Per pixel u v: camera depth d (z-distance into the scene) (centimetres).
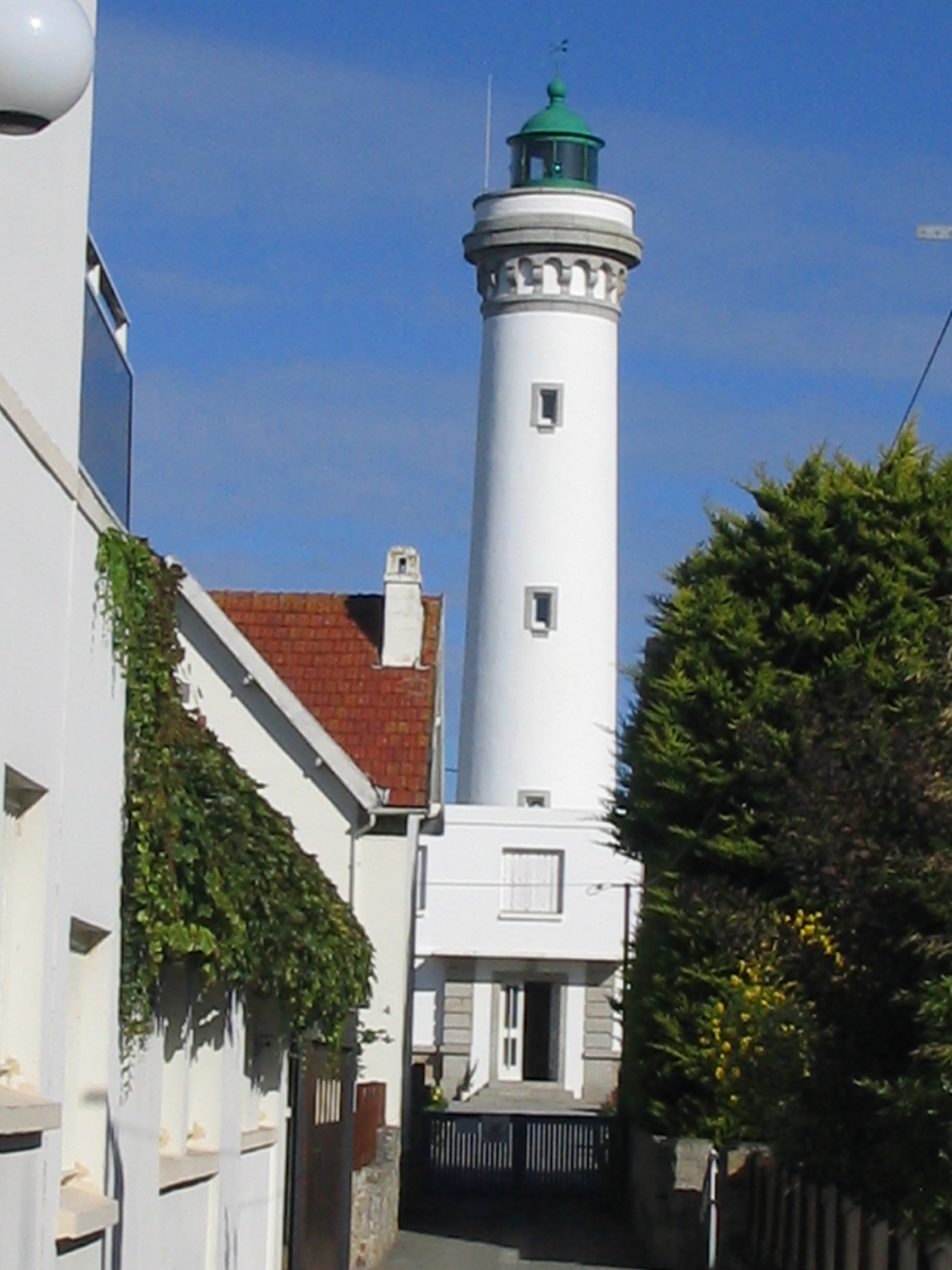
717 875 2817
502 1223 3331
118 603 1227
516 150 5731
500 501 5550
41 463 1040
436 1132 3741
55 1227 1091
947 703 1612
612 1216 3500
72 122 1105
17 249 994
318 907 1873
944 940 1445
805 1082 1645
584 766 5566
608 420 5575
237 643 3097
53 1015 1087
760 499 3083
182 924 1351
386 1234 2914
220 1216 1653
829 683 1852
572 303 5534
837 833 1578
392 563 3562
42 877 1066
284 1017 1928
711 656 3003
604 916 5969
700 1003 2886
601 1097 6016
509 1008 6072
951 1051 1354
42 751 1055
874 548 2973
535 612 5522
